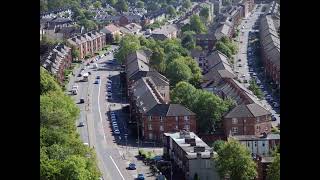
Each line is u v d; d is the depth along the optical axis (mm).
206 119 73188
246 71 112938
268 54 108625
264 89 97938
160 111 72938
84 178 45562
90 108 87062
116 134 74750
